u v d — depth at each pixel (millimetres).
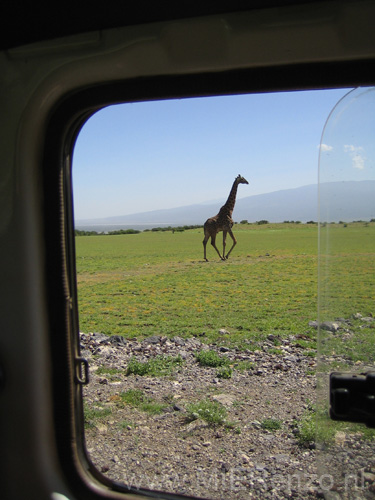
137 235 48656
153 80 1136
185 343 8531
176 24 1059
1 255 1216
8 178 1200
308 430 4195
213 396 5547
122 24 1092
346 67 1043
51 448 1252
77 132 1293
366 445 1188
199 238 41156
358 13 963
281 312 12094
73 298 1287
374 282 1127
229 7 1023
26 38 1146
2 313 1228
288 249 29359
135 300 14625
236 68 1077
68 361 1248
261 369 6629
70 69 1138
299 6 993
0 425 1259
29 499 1257
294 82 1074
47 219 1213
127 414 4973
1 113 1189
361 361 1160
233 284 17484
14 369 1233
